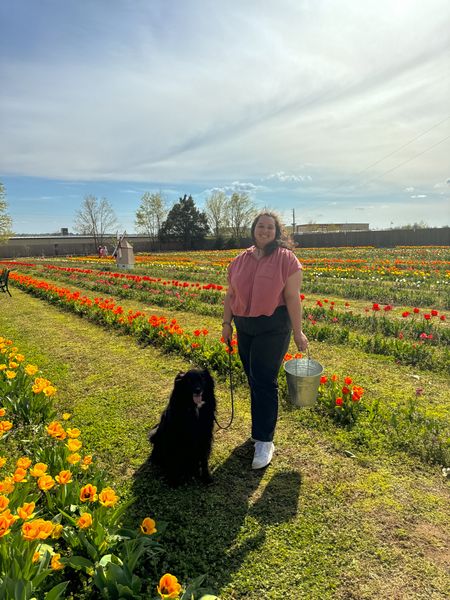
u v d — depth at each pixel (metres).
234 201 69.00
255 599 2.30
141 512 3.03
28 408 4.41
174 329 7.16
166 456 3.27
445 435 3.96
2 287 14.79
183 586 2.34
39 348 7.39
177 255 42.28
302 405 3.80
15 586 1.79
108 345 7.50
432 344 7.26
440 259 25.92
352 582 2.41
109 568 2.12
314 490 3.29
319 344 7.36
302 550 2.66
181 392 3.17
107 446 3.96
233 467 3.64
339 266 22.09
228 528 2.86
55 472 3.06
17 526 2.36
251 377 3.68
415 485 3.34
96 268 25.14
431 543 2.72
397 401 4.90
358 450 3.85
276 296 3.42
